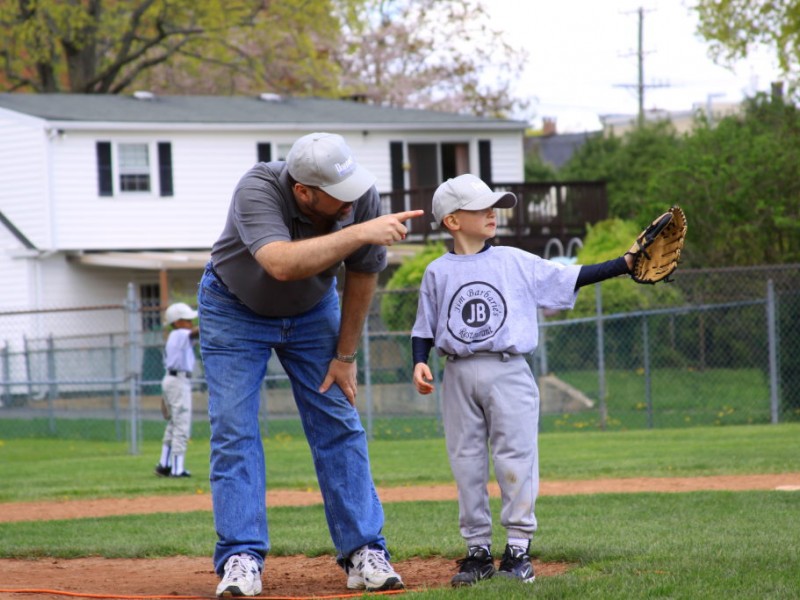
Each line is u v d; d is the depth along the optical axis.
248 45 60.69
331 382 8.78
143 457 25.45
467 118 53.47
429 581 8.97
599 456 20.67
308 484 18.33
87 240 46.44
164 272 43.72
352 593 8.45
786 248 40.19
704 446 21.69
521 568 8.46
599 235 36.62
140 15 58.38
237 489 8.43
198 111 49.88
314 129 49.88
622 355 35.56
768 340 27.78
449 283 8.67
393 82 70.81
